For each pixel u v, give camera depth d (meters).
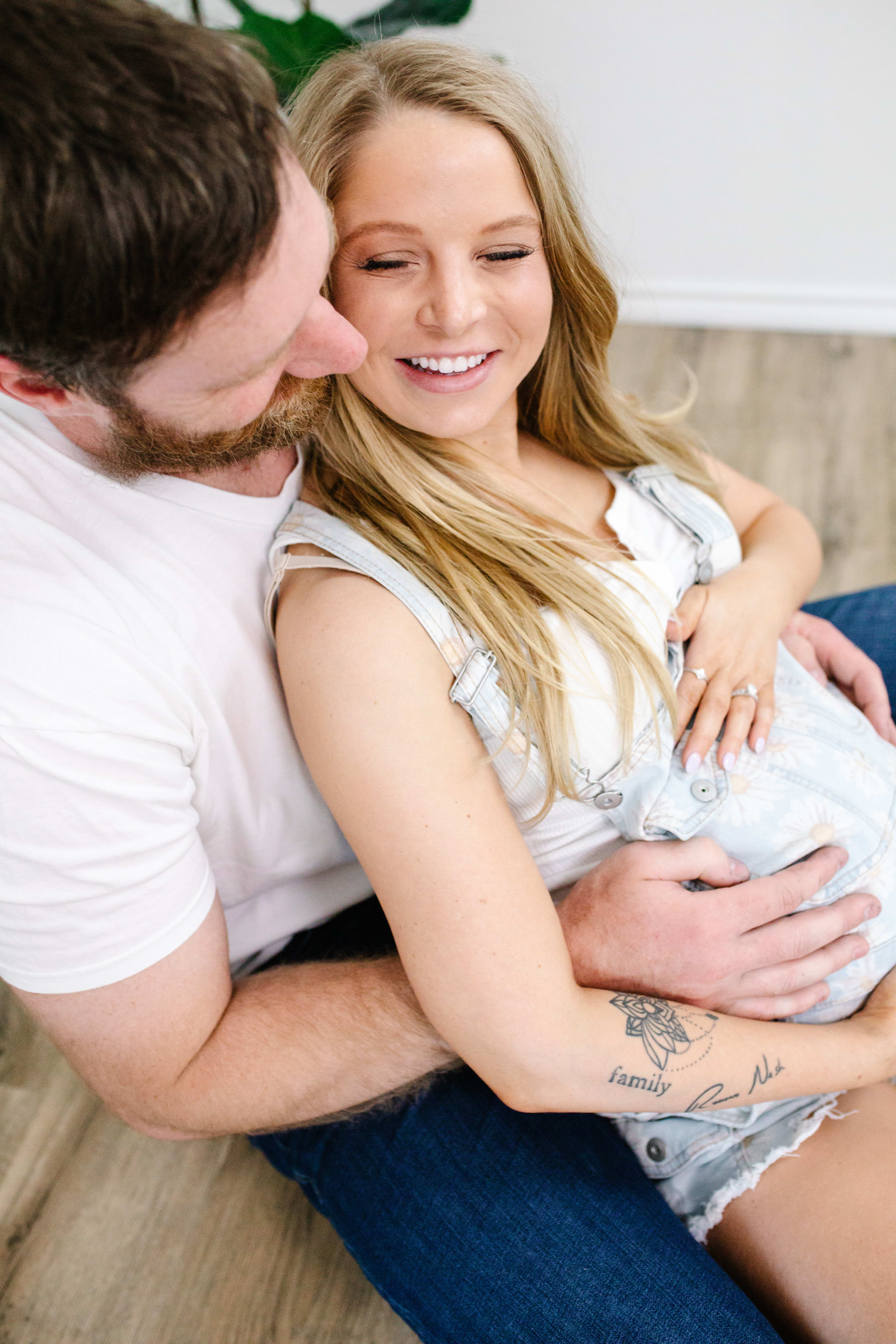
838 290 2.87
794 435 2.55
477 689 0.83
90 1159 1.36
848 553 2.21
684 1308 0.84
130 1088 0.82
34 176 0.50
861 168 2.64
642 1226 0.89
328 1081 0.86
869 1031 0.95
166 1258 1.27
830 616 1.40
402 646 0.80
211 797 0.88
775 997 0.92
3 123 0.49
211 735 0.84
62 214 0.51
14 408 0.77
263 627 0.86
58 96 0.49
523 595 0.88
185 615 0.80
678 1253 0.87
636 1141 0.98
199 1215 1.31
